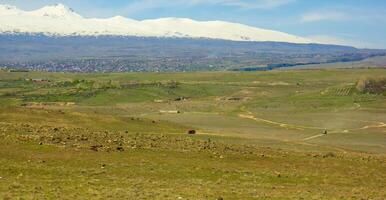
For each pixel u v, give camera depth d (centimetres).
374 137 12681
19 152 5009
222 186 4253
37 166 4606
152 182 4278
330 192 4219
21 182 4041
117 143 5728
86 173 4497
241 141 8994
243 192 4034
